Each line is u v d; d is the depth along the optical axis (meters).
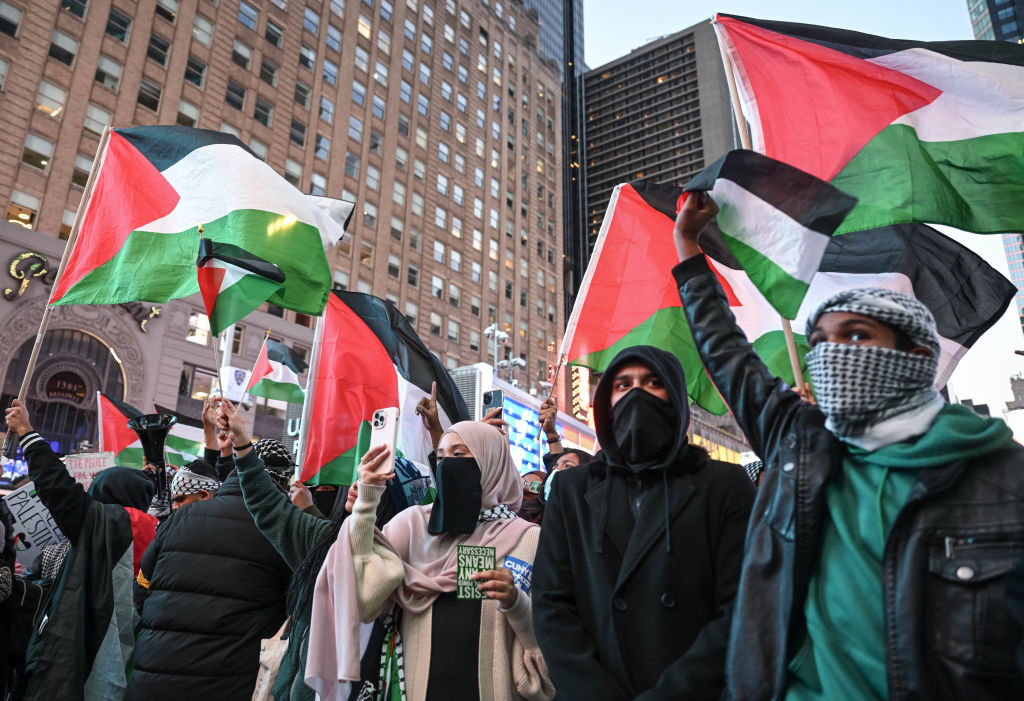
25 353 26.28
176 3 33.62
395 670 2.83
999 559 1.46
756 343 4.48
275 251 4.70
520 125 60.00
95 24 30.30
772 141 4.03
